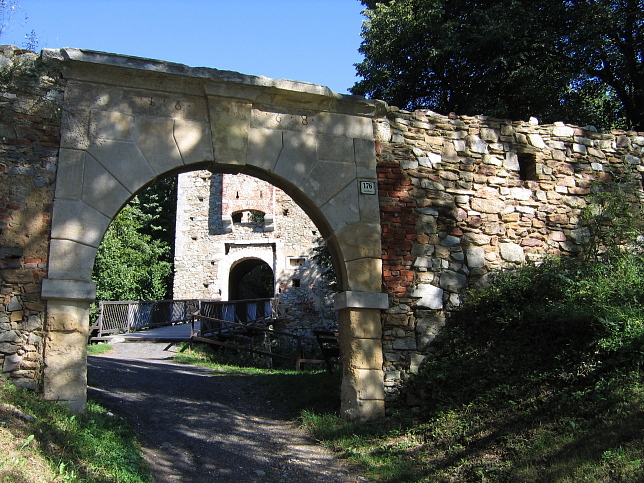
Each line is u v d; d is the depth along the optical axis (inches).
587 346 229.5
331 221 270.8
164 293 882.1
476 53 480.7
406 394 266.1
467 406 241.0
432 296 280.1
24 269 226.7
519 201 305.0
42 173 235.8
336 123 282.2
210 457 217.6
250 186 838.5
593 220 309.9
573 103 521.0
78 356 225.3
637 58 485.1
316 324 789.9
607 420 193.6
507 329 261.1
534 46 458.6
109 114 247.4
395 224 282.5
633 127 500.1
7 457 153.7
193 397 319.0
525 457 190.2
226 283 827.4
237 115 264.1
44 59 241.8
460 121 305.7
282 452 231.6
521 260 297.9
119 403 276.2
